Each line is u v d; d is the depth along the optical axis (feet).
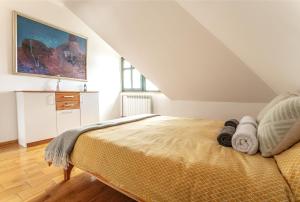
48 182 5.72
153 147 4.20
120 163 4.07
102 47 14.69
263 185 2.63
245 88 9.70
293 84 6.35
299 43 4.07
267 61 6.02
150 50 9.61
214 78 9.79
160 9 7.06
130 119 7.40
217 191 2.85
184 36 7.83
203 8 5.57
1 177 5.99
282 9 3.50
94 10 8.79
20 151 8.42
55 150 5.37
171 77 11.10
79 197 4.99
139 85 15.67
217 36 6.89
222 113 11.79
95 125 6.03
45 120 9.77
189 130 5.84
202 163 3.26
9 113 9.46
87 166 4.71
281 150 3.26
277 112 3.39
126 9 7.84
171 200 3.20
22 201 4.78
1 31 9.03
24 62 9.82
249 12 4.37
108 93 15.51
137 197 3.84
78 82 12.97
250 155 3.66
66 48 11.89
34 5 10.15
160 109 14.48
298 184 2.44
